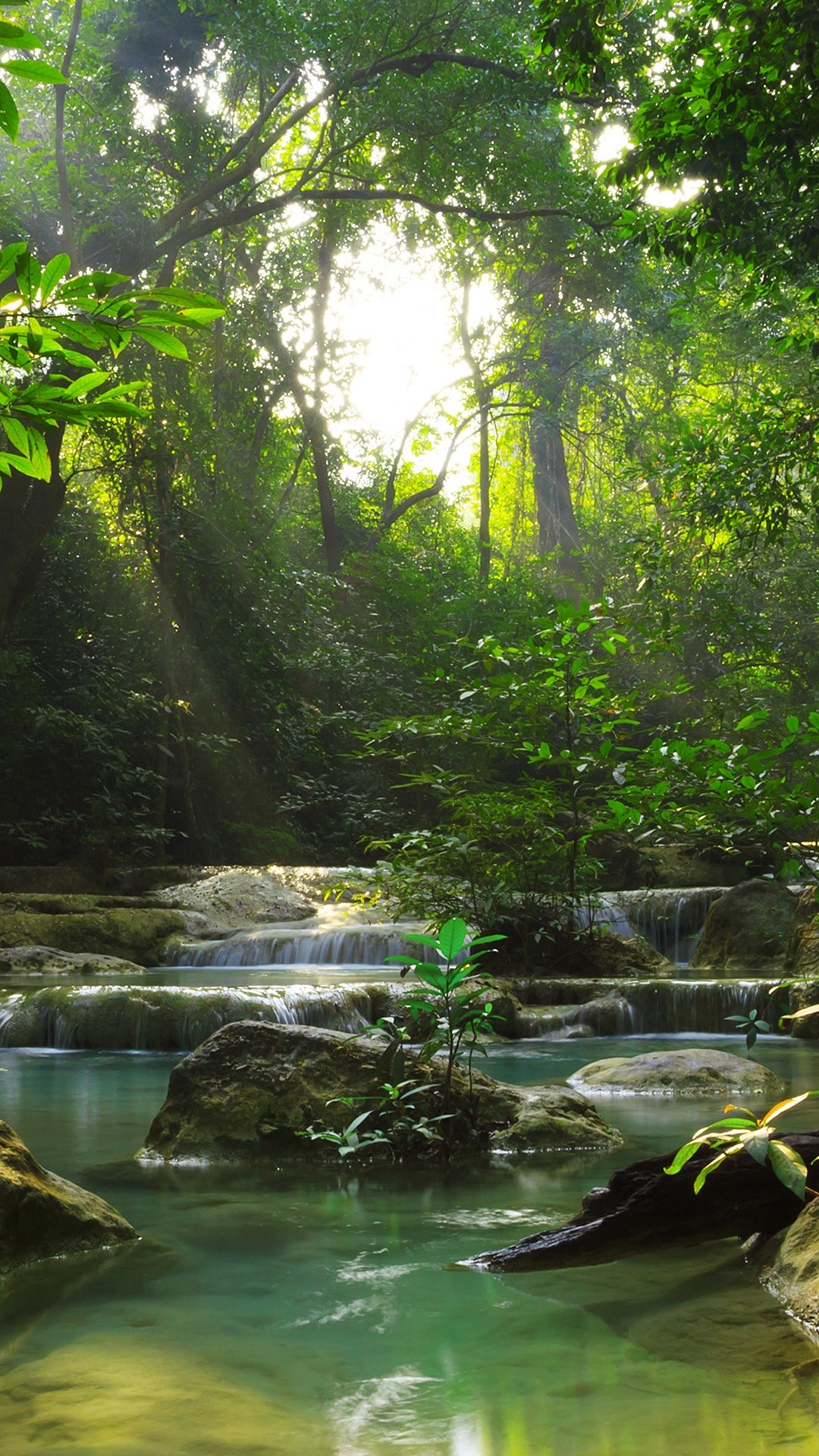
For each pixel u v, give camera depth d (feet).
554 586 91.56
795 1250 8.68
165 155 58.80
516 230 77.41
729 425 40.14
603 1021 26.76
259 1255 9.65
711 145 29.78
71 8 54.29
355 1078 14.75
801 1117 15.25
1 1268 9.20
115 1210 10.49
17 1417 6.16
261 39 53.31
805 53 26.84
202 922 44.73
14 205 51.42
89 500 67.46
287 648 68.74
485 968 32.76
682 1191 9.37
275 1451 5.69
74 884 50.52
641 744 65.87
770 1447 5.67
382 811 66.18
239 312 77.15
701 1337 7.46
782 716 60.64
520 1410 6.25
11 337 5.95
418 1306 8.23
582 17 29.37
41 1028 24.59
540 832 32.45
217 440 70.38
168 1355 7.19
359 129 63.16
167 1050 23.68
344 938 40.52
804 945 34.99
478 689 30.25
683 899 45.47
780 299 40.91
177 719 63.46
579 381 87.15
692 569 40.29
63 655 61.21
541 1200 11.63
